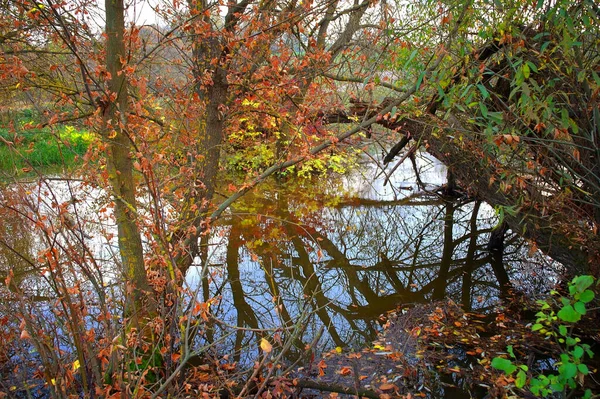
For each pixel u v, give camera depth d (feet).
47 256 7.69
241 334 15.14
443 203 32.96
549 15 10.07
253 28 14.76
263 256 22.85
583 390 11.25
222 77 16.02
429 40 15.99
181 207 14.85
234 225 27.07
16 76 10.72
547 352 13.26
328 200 33.99
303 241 25.35
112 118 11.42
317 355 13.91
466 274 20.79
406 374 12.59
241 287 19.24
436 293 18.89
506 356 13.24
